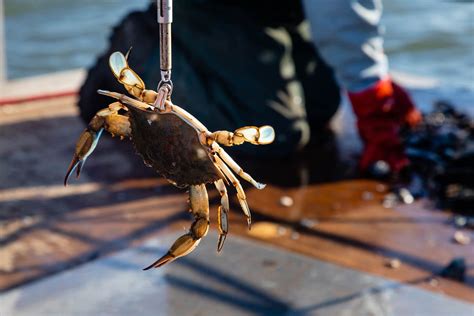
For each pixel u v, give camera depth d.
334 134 5.36
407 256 3.63
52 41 11.09
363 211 4.15
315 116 5.31
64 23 12.06
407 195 4.32
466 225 3.95
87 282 3.36
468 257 3.62
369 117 4.64
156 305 3.16
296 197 4.34
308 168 4.76
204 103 4.88
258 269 3.46
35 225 3.99
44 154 4.97
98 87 5.30
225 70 4.91
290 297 3.22
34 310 3.15
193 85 4.89
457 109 5.77
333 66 4.60
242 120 4.84
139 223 4.01
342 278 3.39
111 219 4.06
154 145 1.45
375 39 4.53
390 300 3.21
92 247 3.75
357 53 4.49
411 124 5.23
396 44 10.33
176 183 1.47
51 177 4.61
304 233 3.87
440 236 3.84
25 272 3.49
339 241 3.78
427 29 10.99
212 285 3.32
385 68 4.63
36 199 4.31
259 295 3.24
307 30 5.24
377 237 3.83
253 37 4.91
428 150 4.94
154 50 4.97
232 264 3.50
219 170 1.42
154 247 3.68
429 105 5.88
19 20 12.30
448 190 4.38
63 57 10.39
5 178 4.58
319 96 5.30
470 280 3.40
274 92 4.88
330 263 3.52
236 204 4.22
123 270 3.46
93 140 1.53
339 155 4.96
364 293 3.26
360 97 4.58
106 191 4.44
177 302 3.19
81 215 4.11
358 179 4.59
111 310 3.14
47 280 3.38
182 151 1.43
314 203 4.25
